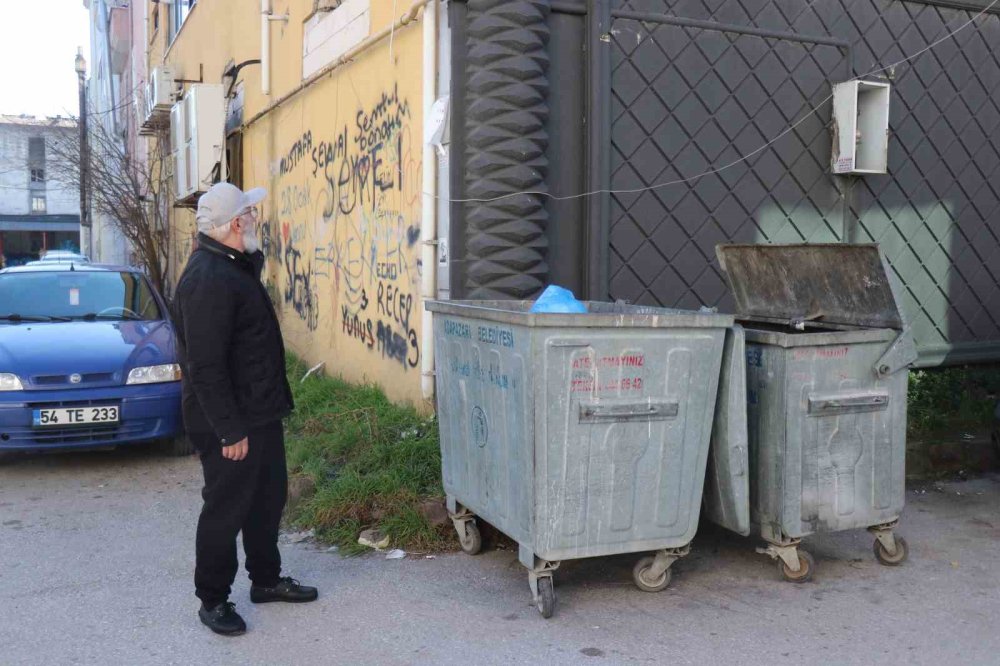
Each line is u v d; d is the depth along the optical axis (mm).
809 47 6863
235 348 3775
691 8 6480
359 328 8234
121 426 6688
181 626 3977
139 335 7242
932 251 7473
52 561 4828
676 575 4516
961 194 7543
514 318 3857
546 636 3838
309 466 5793
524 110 5867
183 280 3711
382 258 7590
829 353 4230
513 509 4066
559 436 3846
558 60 6094
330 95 8859
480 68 5852
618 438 3947
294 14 9945
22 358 6605
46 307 7859
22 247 48312
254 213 3932
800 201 6945
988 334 7738
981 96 7547
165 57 18891
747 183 6738
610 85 6199
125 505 5906
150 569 4699
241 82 12461
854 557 4773
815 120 6938
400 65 7047
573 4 6082
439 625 3961
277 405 3898
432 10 6250
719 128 6613
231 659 3660
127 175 17766
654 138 6414
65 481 6520
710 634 3848
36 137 47125
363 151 7984
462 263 6016
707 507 4414
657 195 6445
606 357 3877
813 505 4289
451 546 4902
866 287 4484
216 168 12398
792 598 4230
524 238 5914
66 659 3664
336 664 3607
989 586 4375
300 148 10000
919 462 6285
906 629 3893
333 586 4418
